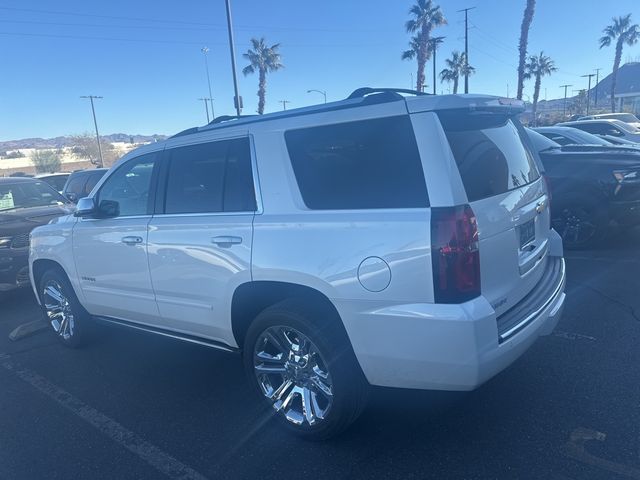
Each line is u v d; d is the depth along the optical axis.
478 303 2.70
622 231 8.22
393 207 2.82
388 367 2.89
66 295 5.07
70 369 4.75
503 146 3.38
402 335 2.79
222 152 3.61
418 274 2.70
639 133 14.32
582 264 6.72
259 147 3.38
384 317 2.82
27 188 8.63
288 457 3.20
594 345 4.34
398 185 2.82
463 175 2.77
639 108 61.44
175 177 3.92
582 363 4.04
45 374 4.68
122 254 4.23
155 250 3.94
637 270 6.31
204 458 3.25
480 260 2.76
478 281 2.73
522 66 32.81
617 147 7.80
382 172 2.88
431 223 2.66
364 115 2.96
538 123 37.03
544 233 3.82
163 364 4.73
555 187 7.50
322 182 3.10
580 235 7.41
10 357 5.14
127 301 4.34
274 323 3.29
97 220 4.53
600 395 3.58
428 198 2.72
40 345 5.43
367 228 2.85
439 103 2.79
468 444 3.17
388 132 2.89
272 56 39.50
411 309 2.74
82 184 11.89
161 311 4.06
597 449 3.02
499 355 2.75
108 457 3.34
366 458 3.12
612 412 3.37
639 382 3.71
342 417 3.13
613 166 7.09
